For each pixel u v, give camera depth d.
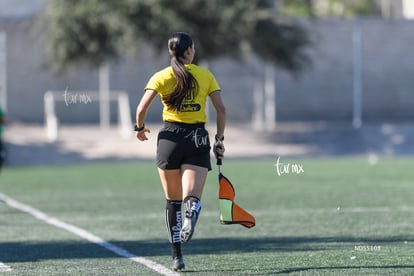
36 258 25.62
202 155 21.67
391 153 89.19
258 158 83.19
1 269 23.48
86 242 29.41
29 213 39.19
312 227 33.03
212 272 22.44
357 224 33.75
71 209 40.81
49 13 83.62
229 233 31.45
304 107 111.00
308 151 88.50
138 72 103.25
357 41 106.44
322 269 22.72
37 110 100.44
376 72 113.06
